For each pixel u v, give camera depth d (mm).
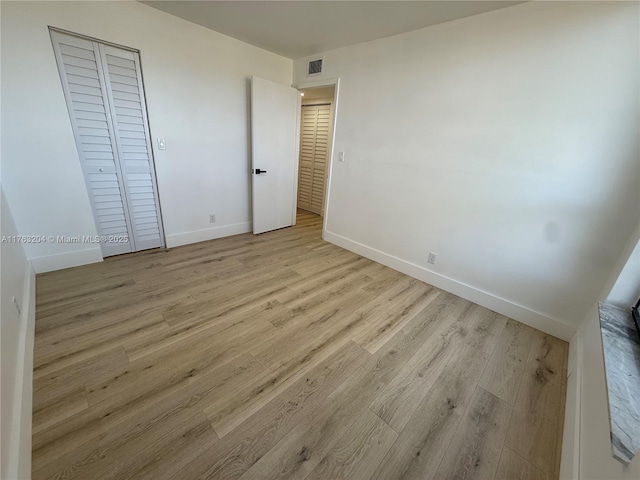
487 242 2293
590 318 1754
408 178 2707
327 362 1664
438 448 1230
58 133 2230
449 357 1778
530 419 1394
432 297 2486
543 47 1814
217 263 2854
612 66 1613
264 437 1218
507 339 1987
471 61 2131
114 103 2445
